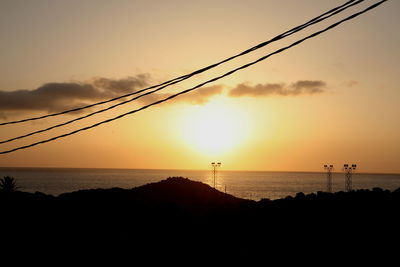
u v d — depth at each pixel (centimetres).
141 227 2866
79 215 3159
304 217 2748
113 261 2228
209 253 2328
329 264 2016
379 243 2184
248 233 2616
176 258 2259
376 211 2650
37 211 3206
